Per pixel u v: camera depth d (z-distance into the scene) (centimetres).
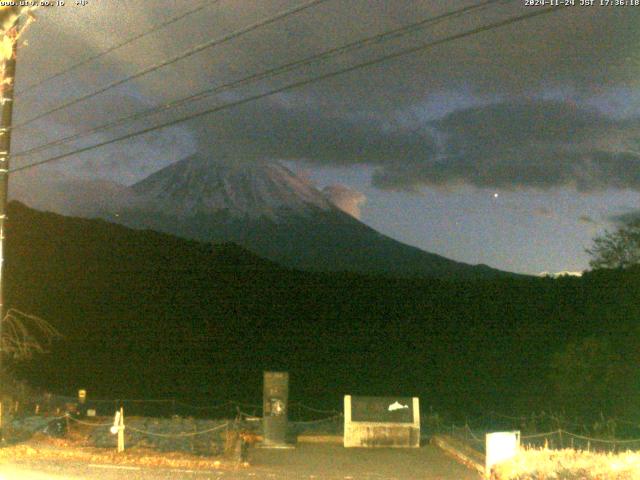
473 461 1839
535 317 4584
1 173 1861
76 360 4406
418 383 4175
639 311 3781
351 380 4303
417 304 5347
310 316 5447
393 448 2139
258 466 1772
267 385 2125
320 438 2256
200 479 1529
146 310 5472
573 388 3006
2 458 1712
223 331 5228
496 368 4184
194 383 4178
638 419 2831
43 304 5322
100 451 1827
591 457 1545
